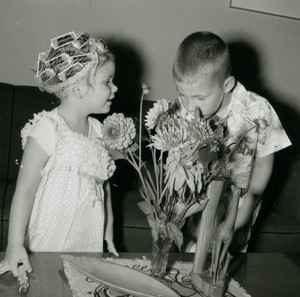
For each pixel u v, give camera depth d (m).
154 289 1.06
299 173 2.34
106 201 1.61
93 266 1.14
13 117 2.29
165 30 2.64
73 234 1.48
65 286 1.07
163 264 1.13
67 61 1.39
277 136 1.66
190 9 2.66
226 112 1.61
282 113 2.91
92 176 1.48
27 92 2.33
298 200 2.30
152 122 1.05
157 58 2.66
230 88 1.44
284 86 2.90
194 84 1.31
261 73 2.85
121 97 2.56
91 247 1.52
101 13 2.54
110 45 2.59
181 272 1.20
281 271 1.28
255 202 1.67
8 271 1.15
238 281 1.19
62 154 1.43
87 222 1.50
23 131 1.46
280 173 2.43
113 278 1.09
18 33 2.46
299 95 2.92
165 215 1.05
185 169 0.98
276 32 2.82
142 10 2.60
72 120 1.48
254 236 2.13
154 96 2.70
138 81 2.66
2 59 2.46
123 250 2.01
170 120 1.04
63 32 2.51
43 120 1.43
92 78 1.43
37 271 1.13
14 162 2.30
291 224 2.21
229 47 2.77
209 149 0.98
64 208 1.44
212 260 1.10
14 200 1.33
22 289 1.03
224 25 2.73
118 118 1.06
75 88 1.42
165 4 2.62
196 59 1.30
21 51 2.47
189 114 1.39
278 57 2.85
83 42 1.42
